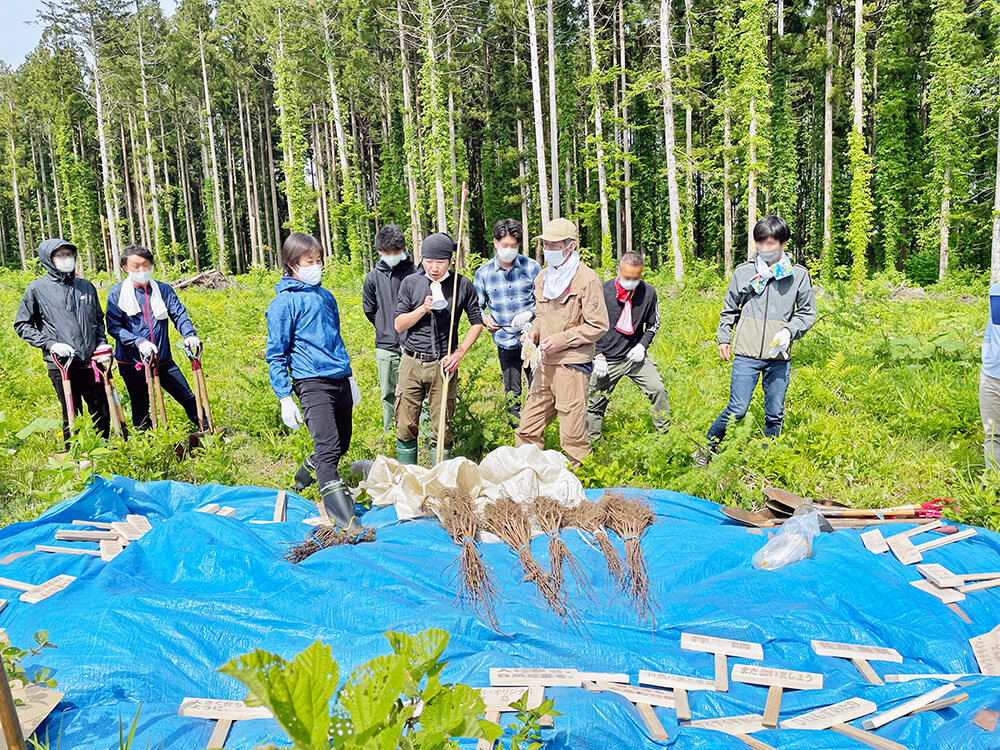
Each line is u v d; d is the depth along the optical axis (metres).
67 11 40.97
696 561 3.53
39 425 5.91
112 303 6.17
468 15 36.94
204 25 47.38
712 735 2.43
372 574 3.28
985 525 4.22
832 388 7.40
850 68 35.56
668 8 26.25
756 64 26.83
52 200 63.50
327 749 1.16
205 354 10.73
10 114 55.53
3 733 1.67
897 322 11.38
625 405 6.41
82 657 2.72
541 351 4.93
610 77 30.38
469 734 1.38
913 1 31.19
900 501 5.01
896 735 2.43
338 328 4.52
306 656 1.12
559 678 2.66
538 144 27.23
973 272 27.78
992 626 3.11
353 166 44.69
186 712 2.54
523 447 4.29
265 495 4.91
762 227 5.31
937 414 6.30
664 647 2.92
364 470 4.95
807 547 3.64
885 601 3.23
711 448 5.39
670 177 26.55
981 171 32.16
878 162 32.59
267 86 53.50
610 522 3.75
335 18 39.16
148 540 3.74
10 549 3.97
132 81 45.91
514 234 5.88
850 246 28.70
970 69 27.17
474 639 2.91
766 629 2.99
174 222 69.38
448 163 34.50
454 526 3.76
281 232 63.00
